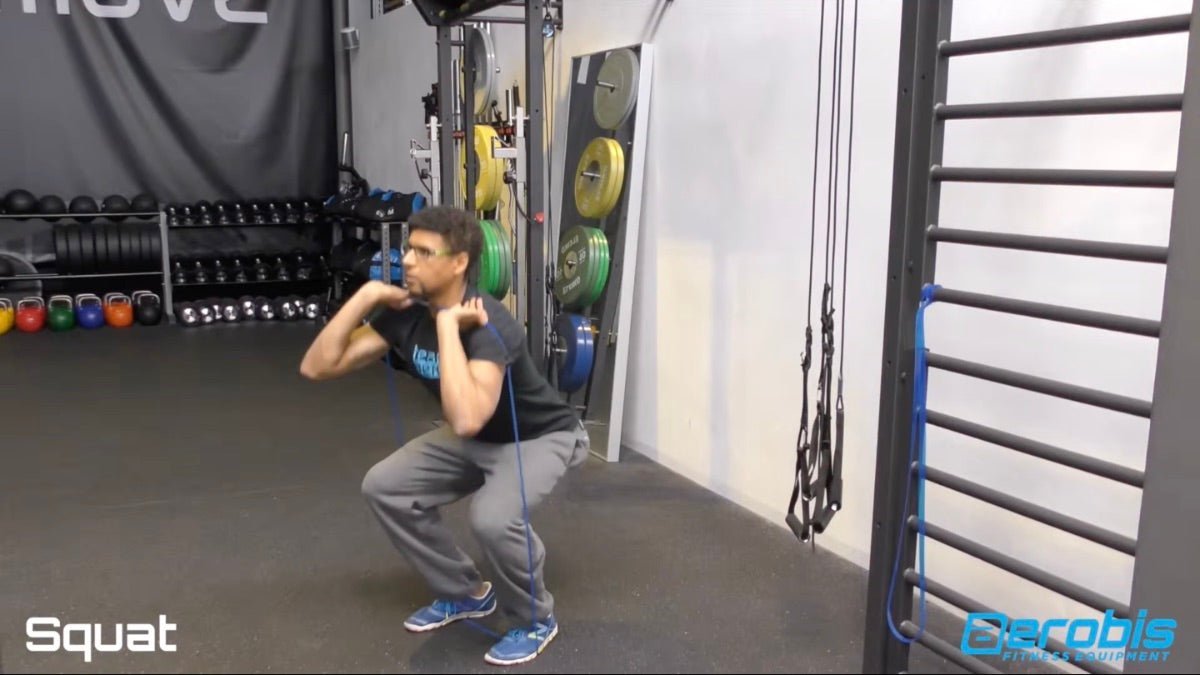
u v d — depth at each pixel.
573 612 2.49
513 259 4.59
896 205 2.02
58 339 6.36
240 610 2.53
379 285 2.17
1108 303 2.08
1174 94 1.74
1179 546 2.03
